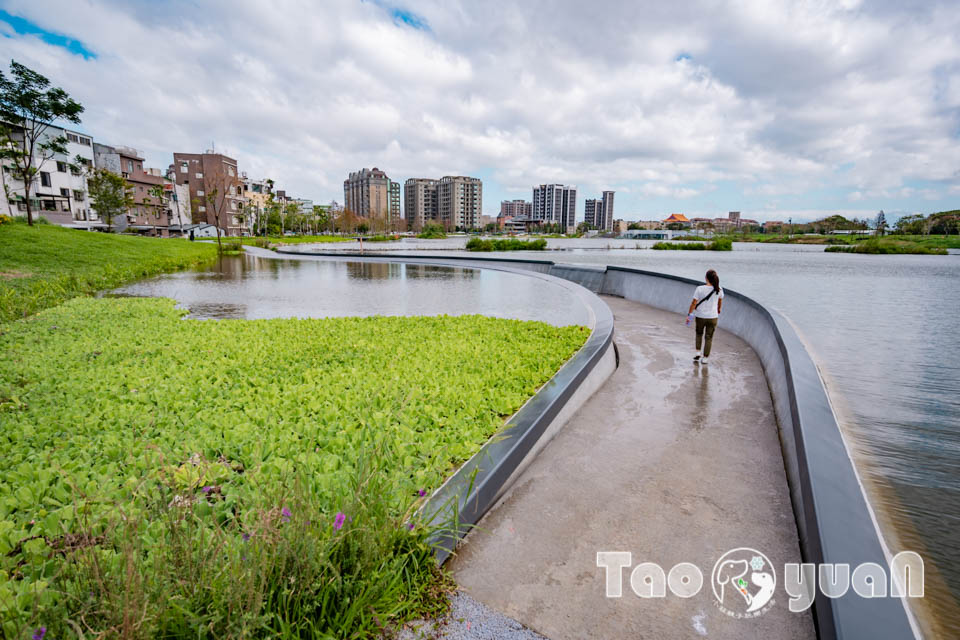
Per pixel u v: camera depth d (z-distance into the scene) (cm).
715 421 455
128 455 315
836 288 1967
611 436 421
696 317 654
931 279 2361
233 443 338
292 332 786
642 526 288
